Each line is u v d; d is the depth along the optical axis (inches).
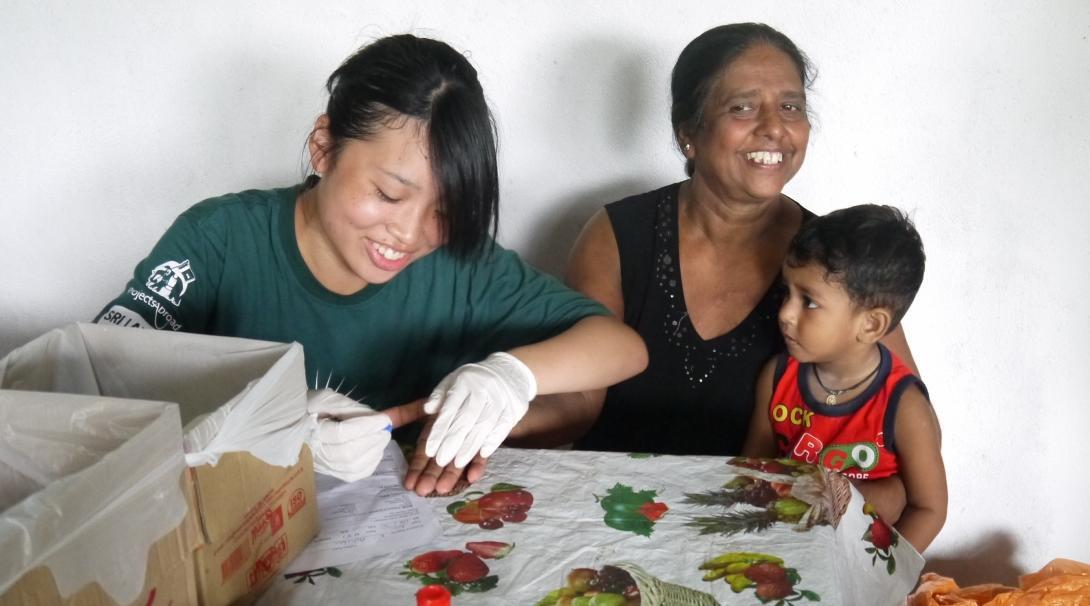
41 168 73.3
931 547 76.6
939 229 69.0
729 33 55.2
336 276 49.1
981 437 73.2
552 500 38.7
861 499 41.6
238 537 31.2
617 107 69.1
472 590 32.6
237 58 69.5
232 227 48.8
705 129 55.1
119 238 74.9
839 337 52.7
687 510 37.7
